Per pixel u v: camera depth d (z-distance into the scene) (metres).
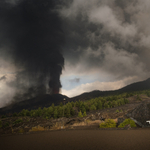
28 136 11.29
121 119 22.58
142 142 6.64
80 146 6.58
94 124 28.33
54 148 6.47
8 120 66.00
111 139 7.85
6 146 7.68
